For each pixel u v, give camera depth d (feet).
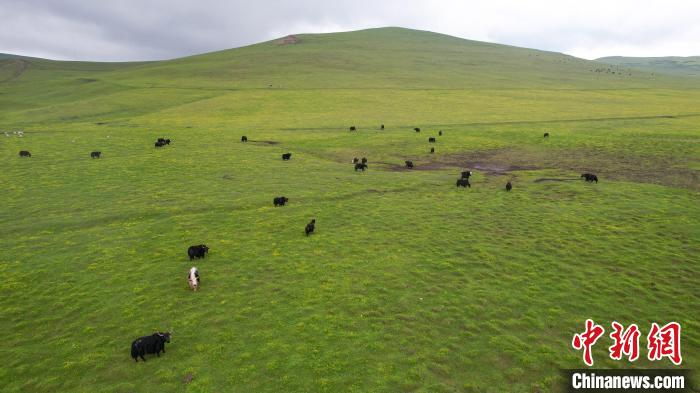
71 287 76.84
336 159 191.42
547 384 53.21
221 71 533.14
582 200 126.62
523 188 142.10
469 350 59.06
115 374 54.85
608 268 82.94
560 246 93.50
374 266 84.38
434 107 330.95
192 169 164.96
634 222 106.52
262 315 67.31
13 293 74.74
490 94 392.27
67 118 294.25
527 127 249.96
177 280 79.15
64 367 56.08
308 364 55.98
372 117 293.02
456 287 76.33
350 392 51.06
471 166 177.88
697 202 120.98
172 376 54.13
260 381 53.06
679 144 193.57
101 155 183.52
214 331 63.36
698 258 85.87
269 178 154.51
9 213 115.55
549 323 65.46
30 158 174.40
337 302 71.10
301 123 273.95
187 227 106.42
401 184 147.43
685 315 67.00
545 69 629.92
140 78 491.72
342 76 493.77
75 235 101.19
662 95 401.08
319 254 90.27
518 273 81.46
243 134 240.12
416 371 54.65
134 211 117.50
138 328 64.34
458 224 108.06
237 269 83.41
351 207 122.52
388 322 65.51
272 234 102.12
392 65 585.22
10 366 56.59
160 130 247.09
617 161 174.40
